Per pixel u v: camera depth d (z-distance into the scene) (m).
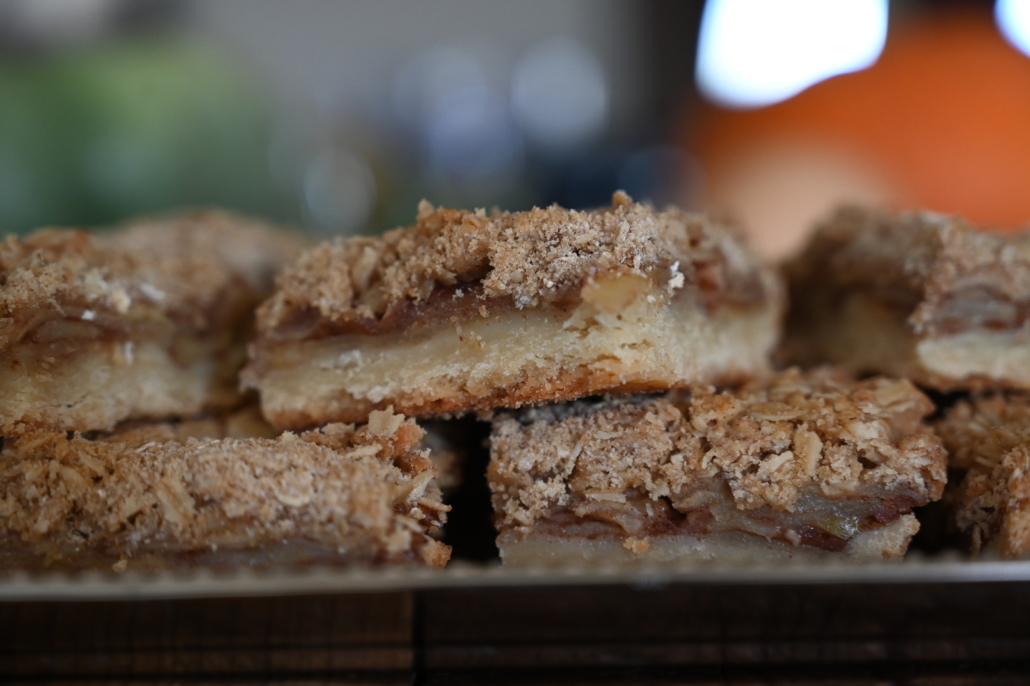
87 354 0.18
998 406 0.19
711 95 0.44
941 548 0.18
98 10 0.36
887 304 0.20
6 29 0.35
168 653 0.16
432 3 0.48
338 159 0.39
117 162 0.32
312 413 0.19
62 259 0.18
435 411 0.19
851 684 0.16
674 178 0.42
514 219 0.18
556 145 0.46
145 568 0.17
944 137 0.35
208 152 0.34
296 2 0.47
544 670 0.16
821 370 0.21
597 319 0.18
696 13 0.47
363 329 0.18
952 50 0.36
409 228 0.19
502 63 0.48
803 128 0.38
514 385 0.18
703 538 0.18
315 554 0.17
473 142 0.44
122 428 0.19
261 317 0.19
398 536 0.17
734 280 0.20
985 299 0.20
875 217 0.22
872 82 0.37
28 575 0.17
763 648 0.16
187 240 0.21
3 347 0.18
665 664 0.16
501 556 0.18
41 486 0.17
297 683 0.16
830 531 0.18
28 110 0.31
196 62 0.36
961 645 0.16
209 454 0.17
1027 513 0.17
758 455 0.18
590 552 0.18
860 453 0.18
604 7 0.49
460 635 0.16
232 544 0.17
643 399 0.19
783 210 0.37
